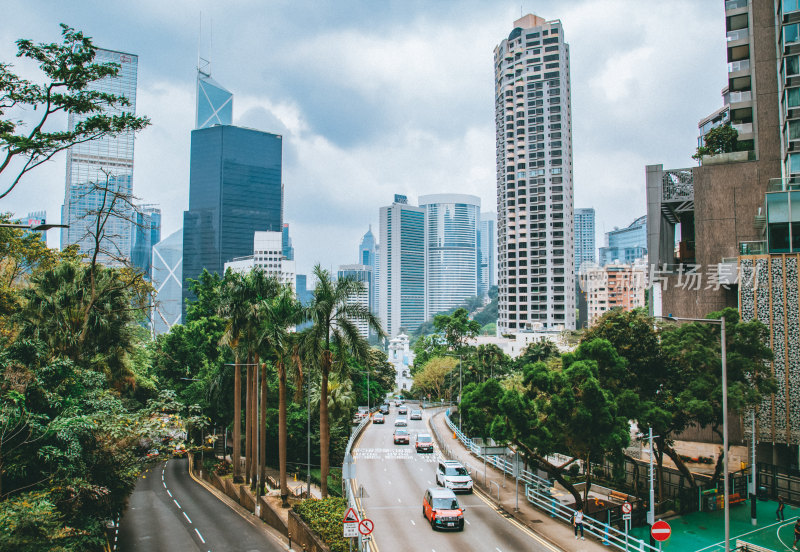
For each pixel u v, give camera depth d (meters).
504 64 155.12
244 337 40.69
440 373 99.88
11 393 19.08
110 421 22.52
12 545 15.38
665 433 32.44
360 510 30.95
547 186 147.25
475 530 27.20
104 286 32.44
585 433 28.14
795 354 39.91
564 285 144.75
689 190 59.12
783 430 39.69
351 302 32.97
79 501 20.67
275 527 32.81
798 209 41.19
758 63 54.44
